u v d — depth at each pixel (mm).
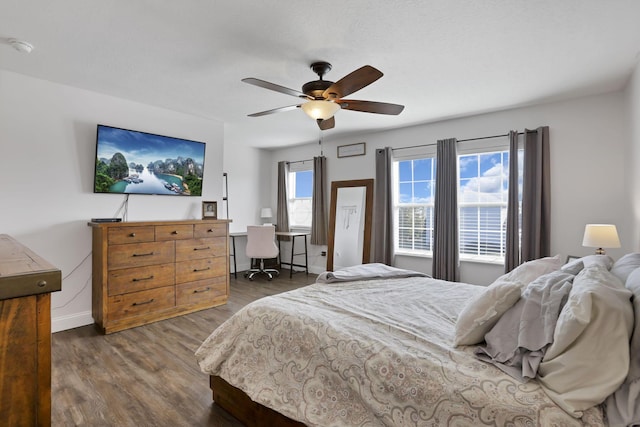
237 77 2906
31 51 2428
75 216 3195
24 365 695
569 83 3020
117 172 3398
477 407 1072
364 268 2838
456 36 2205
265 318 1770
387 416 1223
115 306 3045
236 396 1812
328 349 1471
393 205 4785
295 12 1937
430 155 4449
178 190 3895
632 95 2807
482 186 4098
